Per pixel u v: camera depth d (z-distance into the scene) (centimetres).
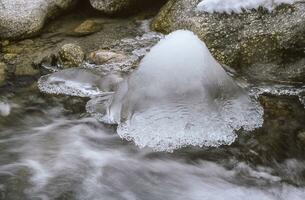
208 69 240
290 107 251
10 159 237
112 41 287
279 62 262
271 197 224
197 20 273
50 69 273
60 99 259
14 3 287
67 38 290
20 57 277
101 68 270
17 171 232
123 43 286
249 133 241
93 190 226
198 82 238
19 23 285
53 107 256
